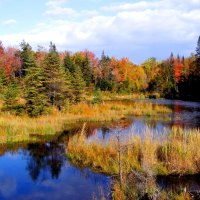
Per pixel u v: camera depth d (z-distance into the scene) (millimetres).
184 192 11234
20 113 32250
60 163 17234
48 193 13102
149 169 13492
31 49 85562
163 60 118875
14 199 12578
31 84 32969
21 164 17359
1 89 51469
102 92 82750
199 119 36656
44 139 23797
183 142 16234
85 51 99188
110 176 14578
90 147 18031
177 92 81188
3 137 22797
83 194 12812
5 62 76000
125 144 16812
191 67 91812
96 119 35469
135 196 11344
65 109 38250
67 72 46000
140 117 38719
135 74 101500
